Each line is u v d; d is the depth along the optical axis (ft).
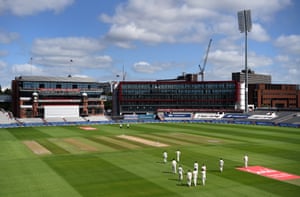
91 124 405.80
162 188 113.80
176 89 518.78
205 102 511.40
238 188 113.80
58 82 480.64
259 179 126.41
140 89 521.24
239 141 241.14
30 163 157.99
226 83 504.84
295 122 399.03
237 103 503.61
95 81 511.81
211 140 246.47
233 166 150.92
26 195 106.22
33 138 259.60
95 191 110.52
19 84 459.32
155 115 501.56
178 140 246.06
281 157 174.50
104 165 152.97
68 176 131.44
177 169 144.46
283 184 119.24
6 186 116.78
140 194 107.14
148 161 162.81
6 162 160.45
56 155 180.24
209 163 158.20
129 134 288.71
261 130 326.85
